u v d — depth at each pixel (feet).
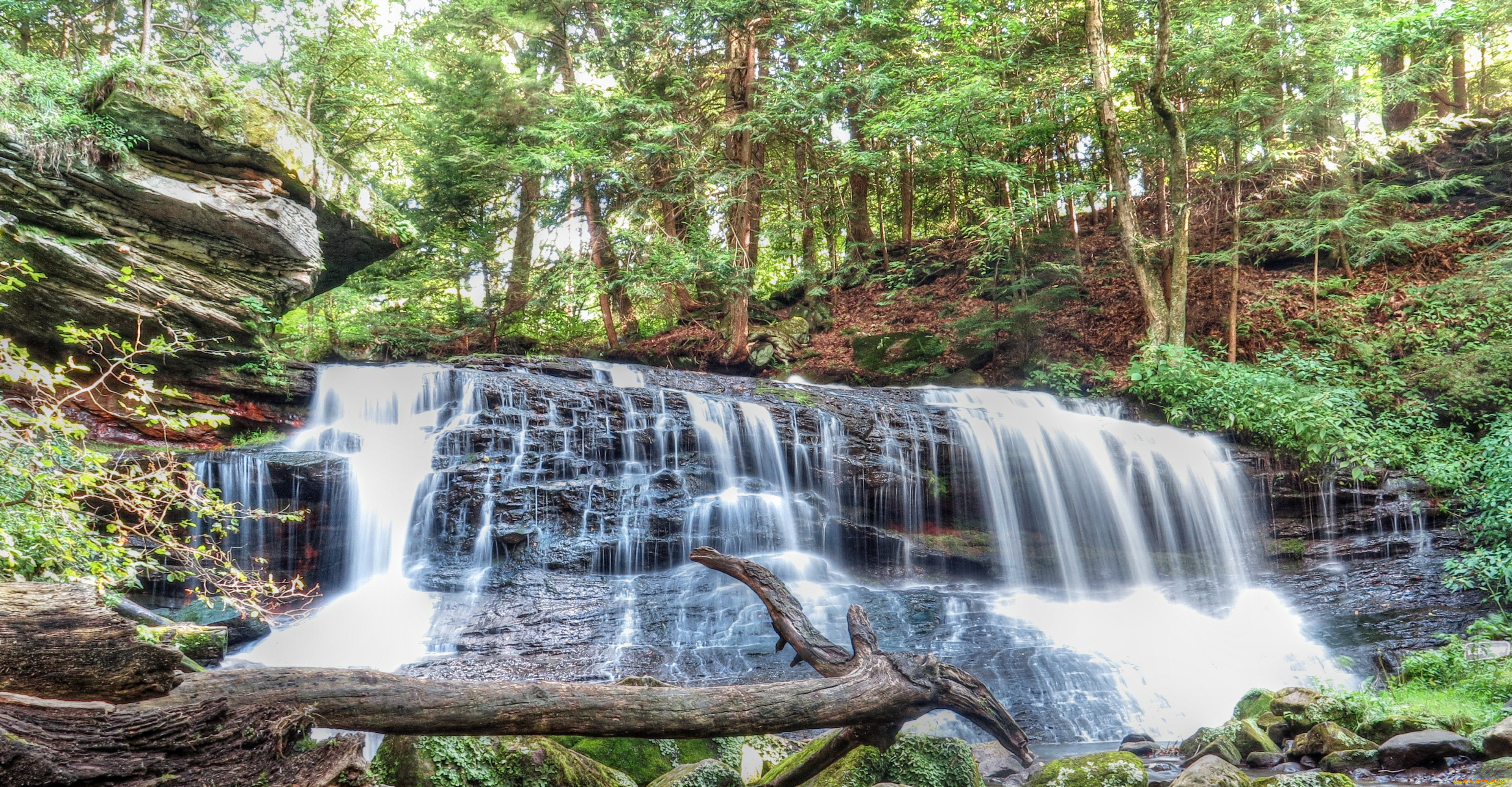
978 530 39.93
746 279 60.54
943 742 14.23
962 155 54.75
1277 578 36.81
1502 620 29.40
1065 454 41.55
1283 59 48.57
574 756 12.41
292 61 56.95
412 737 11.23
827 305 69.41
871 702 12.69
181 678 8.37
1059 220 66.64
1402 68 57.11
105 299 29.96
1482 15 45.52
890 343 60.08
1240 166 52.08
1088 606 33.42
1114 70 59.21
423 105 67.62
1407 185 56.65
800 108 56.44
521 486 33.22
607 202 65.31
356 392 38.22
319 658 24.90
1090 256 65.16
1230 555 39.06
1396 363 46.65
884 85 54.54
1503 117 53.62
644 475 35.58
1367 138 52.65
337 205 39.60
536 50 67.10
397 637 26.66
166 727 7.38
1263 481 39.88
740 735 11.58
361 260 43.83
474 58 61.77
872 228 81.76
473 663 25.11
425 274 67.15
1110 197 55.62
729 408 39.52
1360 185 55.11
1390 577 34.96
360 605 28.45
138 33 50.19
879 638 28.50
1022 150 59.72
